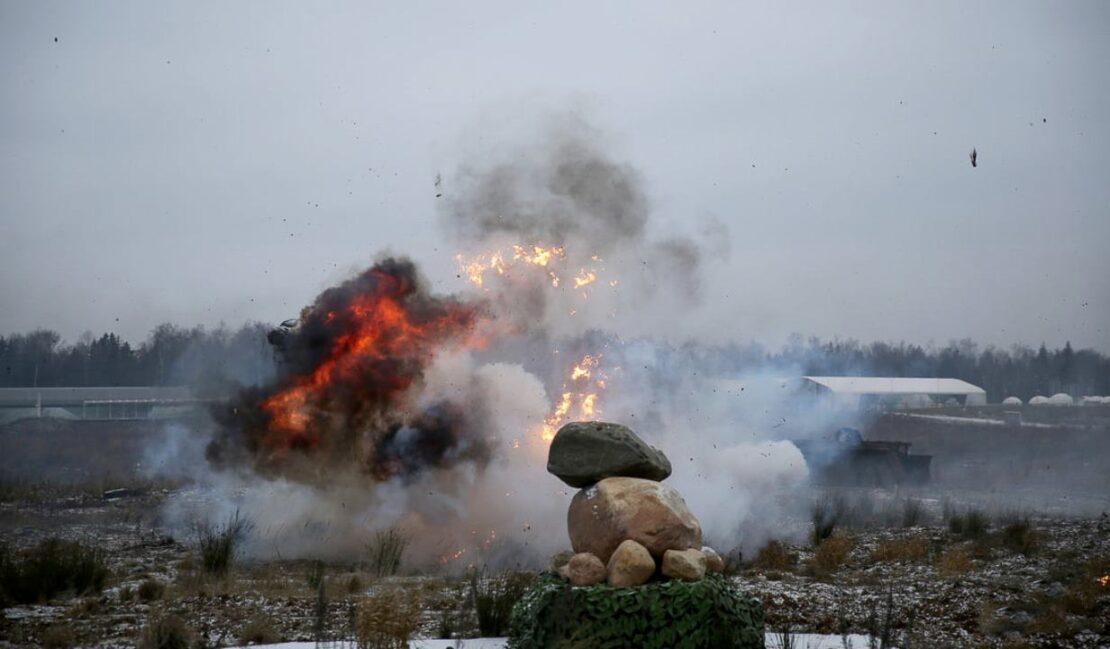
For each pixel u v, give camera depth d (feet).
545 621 30.45
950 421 213.05
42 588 50.21
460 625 40.09
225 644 38.42
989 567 57.00
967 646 38.27
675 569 29.94
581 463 31.78
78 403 242.78
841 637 38.65
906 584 51.67
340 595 49.55
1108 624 41.83
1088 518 82.58
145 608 47.03
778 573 55.88
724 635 29.58
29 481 126.72
